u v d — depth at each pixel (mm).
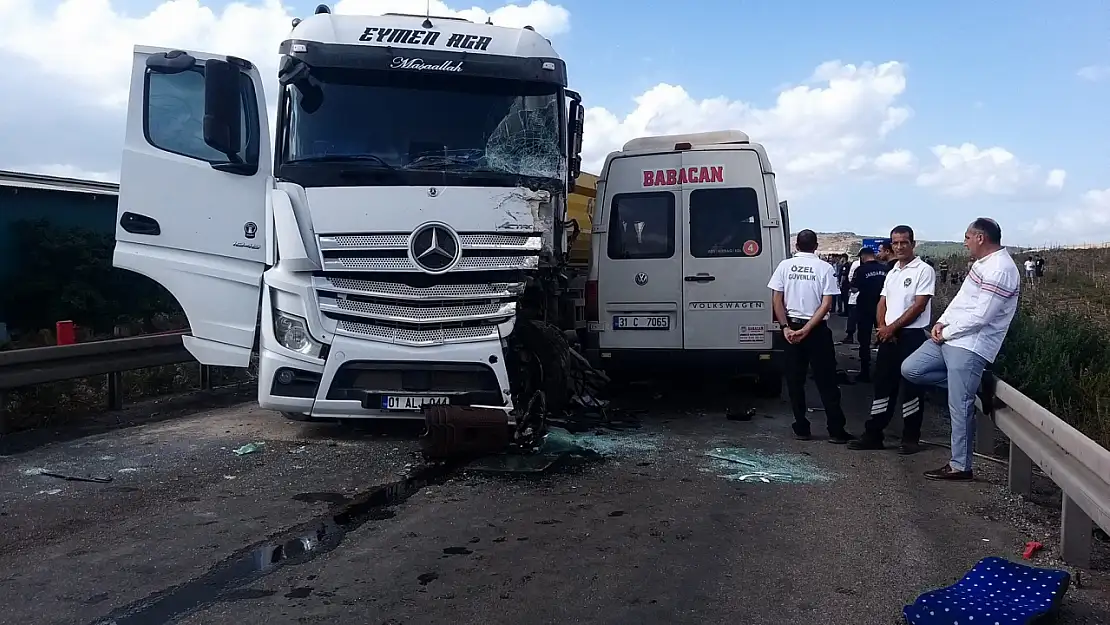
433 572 4293
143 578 4164
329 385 6676
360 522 5105
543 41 7766
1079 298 18688
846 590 4094
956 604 3740
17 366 7516
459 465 6504
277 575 4227
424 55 7250
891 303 7188
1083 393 7980
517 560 4480
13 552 4523
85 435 7555
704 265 8812
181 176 6941
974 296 6105
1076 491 4043
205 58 6918
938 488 5977
